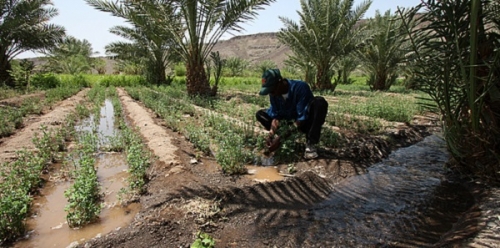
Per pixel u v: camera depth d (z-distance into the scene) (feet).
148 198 10.28
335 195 10.50
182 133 18.70
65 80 61.31
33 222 9.14
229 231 8.33
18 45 48.83
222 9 32.50
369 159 14.17
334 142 15.08
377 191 10.76
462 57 10.13
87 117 26.66
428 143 17.58
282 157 13.78
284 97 13.91
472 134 10.62
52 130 18.03
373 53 59.00
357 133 17.98
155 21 32.24
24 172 11.00
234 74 116.78
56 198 10.76
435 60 10.65
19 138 17.38
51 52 52.80
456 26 9.91
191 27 35.58
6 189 9.77
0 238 8.04
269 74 13.15
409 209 9.41
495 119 10.42
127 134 16.89
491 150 10.40
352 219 8.85
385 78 60.75
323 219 8.86
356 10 47.93
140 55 62.85
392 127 19.67
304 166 12.98
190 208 9.16
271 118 15.10
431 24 10.33
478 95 10.34
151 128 19.39
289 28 52.06
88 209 8.93
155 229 8.25
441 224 8.54
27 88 46.24
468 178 11.39
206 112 23.32
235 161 12.42
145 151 14.46
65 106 31.12
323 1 47.14
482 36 9.91
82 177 10.26
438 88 11.05
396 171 12.75
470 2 9.41
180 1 30.19
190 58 37.47
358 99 37.47
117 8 34.68
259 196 10.20
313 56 52.21
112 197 10.66
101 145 16.90
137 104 32.37
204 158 14.06
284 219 8.88
